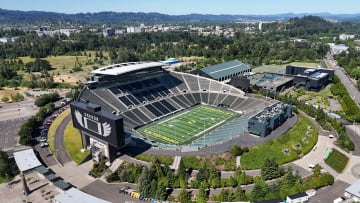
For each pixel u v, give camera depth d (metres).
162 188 95.81
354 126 160.12
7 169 113.94
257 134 135.88
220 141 133.12
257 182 97.25
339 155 124.12
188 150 124.56
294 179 100.12
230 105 192.00
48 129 158.38
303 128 145.25
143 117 169.00
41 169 114.81
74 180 110.19
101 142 122.31
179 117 175.75
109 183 107.56
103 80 182.00
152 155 120.38
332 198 96.69
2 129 164.25
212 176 103.25
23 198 99.12
